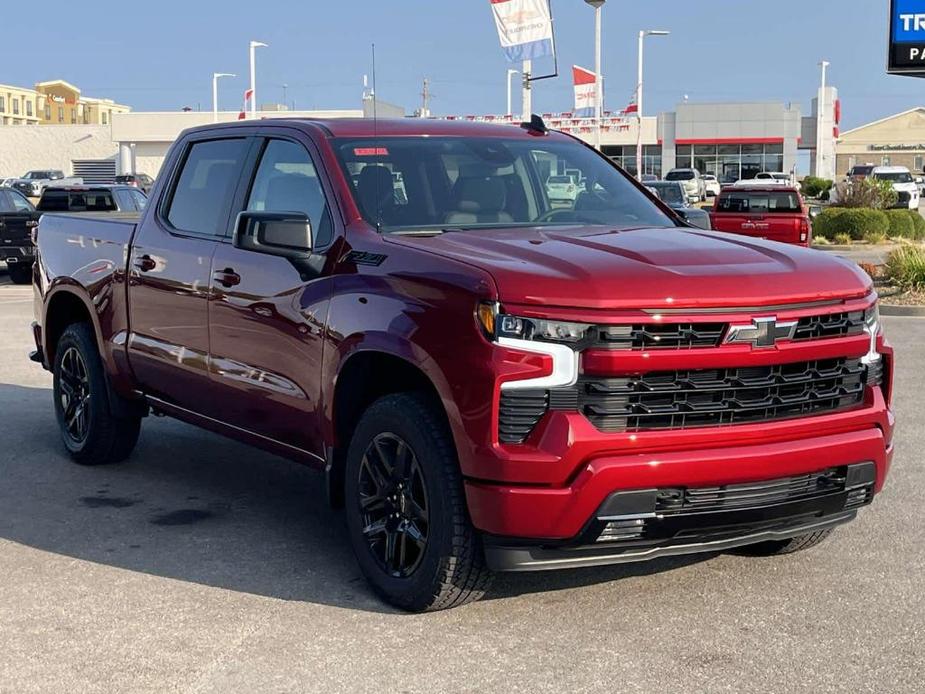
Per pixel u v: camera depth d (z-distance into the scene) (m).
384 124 5.77
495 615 4.67
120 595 4.94
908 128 119.62
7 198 21.11
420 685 4.00
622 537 4.24
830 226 33.50
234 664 4.20
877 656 4.24
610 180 6.07
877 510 6.27
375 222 5.14
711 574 5.19
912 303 17.02
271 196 5.67
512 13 28.81
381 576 4.78
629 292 4.20
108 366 6.84
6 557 5.47
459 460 4.32
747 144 72.25
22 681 4.06
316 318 5.03
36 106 162.12
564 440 4.12
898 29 24.41
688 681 4.02
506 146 5.91
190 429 8.45
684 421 4.28
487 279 4.27
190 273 5.96
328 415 5.00
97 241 6.95
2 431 8.30
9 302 17.58
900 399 9.72
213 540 5.73
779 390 4.44
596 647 4.34
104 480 6.95
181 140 6.52
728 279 4.36
